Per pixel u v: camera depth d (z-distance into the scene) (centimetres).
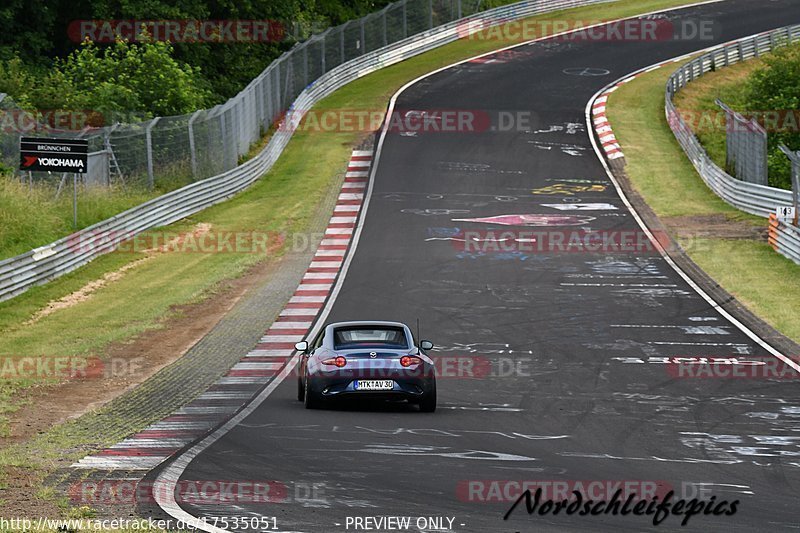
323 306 10200
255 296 10656
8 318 9681
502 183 16700
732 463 4947
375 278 11438
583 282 11181
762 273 11538
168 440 5428
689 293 10681
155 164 15638
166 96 18088
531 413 6294
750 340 8788
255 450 5062
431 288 10956
